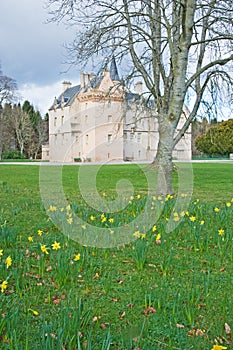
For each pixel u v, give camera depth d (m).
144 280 4.24
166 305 3.49
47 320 3.18
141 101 14.70
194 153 60.62
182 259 4.99
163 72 13.04
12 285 3.96
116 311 3.44
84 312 3.31
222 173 22.72
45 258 4.78
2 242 5.34
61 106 47.25
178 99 10.91
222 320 3.26
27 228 6.66
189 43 10.60
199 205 8.73
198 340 2.88
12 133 64.12
